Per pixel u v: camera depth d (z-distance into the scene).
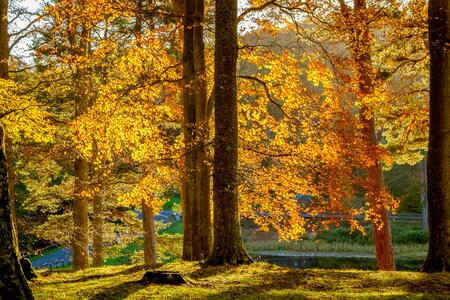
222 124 9.38
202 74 11.96
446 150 8.92
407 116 15.24
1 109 10.57
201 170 11.79
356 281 7.55
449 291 6.77
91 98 14.53
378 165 14.68
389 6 12.64
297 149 13.98
